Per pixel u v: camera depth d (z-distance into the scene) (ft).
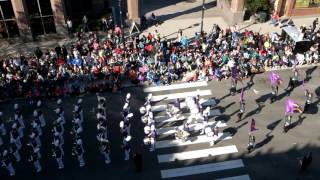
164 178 75.72
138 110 90.68
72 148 81.51
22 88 93.61
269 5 122.93
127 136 78.07
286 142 83.25
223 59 102.22
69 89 94.68
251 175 76.38
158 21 124.36
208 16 128.88
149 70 99.76
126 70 99.76
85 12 123.03
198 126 86.33
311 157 76.23
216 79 100.27
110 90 95.96
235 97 94.94
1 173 76.74
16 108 84.07
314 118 89.30
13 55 109.09
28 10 110.93
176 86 98.32
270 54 105.09
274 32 114.93
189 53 104.22
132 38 112.57
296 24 123.34
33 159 74.64
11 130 83.05
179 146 82.02
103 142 76.02
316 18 120.78
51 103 92.73
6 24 112.47
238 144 82.58
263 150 81.35
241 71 100.48
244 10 122.11
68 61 100.07
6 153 74.18
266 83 99.50
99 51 103.81
